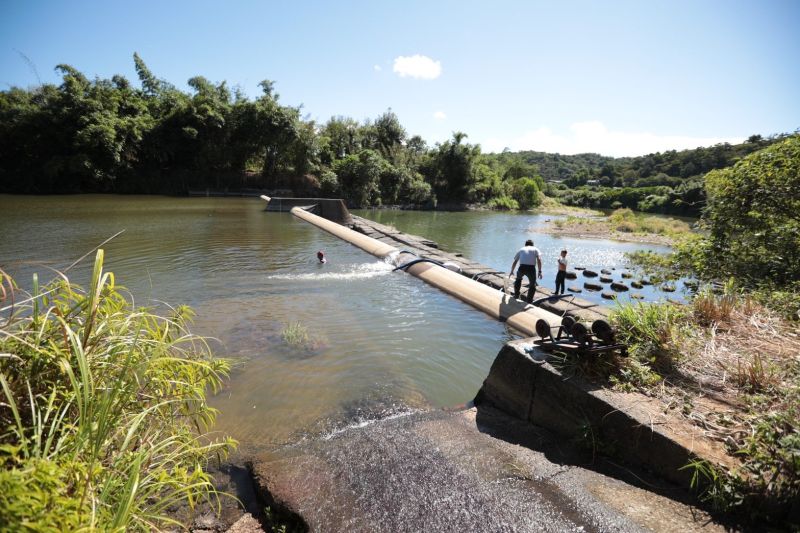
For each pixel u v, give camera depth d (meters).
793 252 7.09
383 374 5.44
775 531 2.47
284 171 39.31
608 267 15.91
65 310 2.37
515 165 72.50
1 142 30.47
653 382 3.69
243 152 37.53
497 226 29.78
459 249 19.19
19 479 1.48
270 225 19.12
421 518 2.80
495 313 7.97
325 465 3.38
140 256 11.38
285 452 3.62
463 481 3.15
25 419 2.04
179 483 2.36
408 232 24.86
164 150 34.75
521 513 2.80
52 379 2.16
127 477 2.08
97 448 1.90
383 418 4.40
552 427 3.95
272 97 37.75
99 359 2.27
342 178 40.59
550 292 9.05
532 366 4.13
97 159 31.52
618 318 4.67
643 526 2.60
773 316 4.90
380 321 7.45
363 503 2.95
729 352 4.04
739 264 7.62
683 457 2.95
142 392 2.61
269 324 6.98
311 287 9.40
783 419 2.80
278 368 5.43
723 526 2.57
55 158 30.31
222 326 6.78
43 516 1.48
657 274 10.26
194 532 2.85
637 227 28.67
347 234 16.53
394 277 10.80
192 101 35.50
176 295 8.28
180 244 13.40
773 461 2.61
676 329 4.36
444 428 4.01
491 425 4.13
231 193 35.44
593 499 2.89
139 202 26.89
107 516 1.82
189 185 35.34
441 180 48.56
